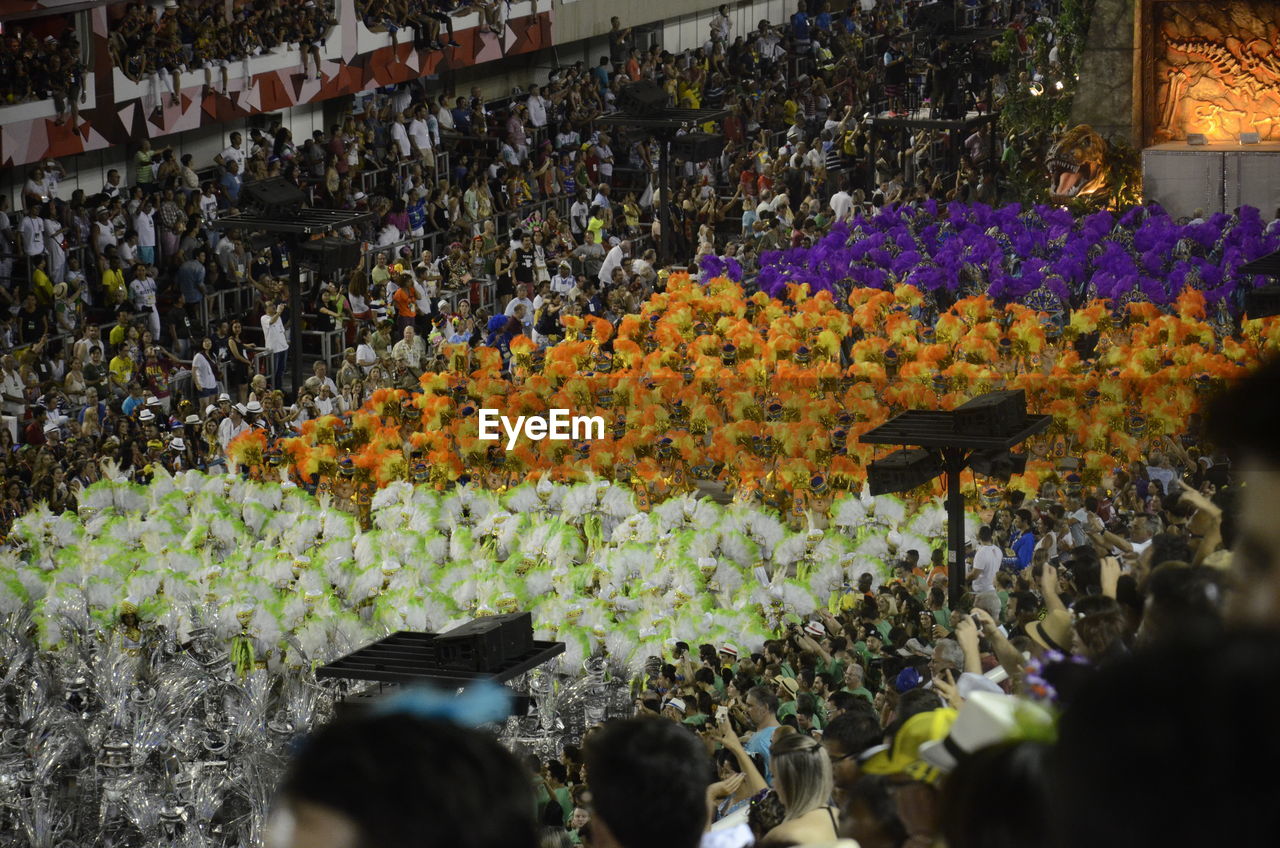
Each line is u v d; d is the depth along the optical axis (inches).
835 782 624.7
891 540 1930.4
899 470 1470.2
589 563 2020.2
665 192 3528.5
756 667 1508.4
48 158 3014.3
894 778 315.0
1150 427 2257.6
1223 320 2979.8
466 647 985.5
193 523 2132.1
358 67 3831.2
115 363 2650.1
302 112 3929.6
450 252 3348.9
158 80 3253.0
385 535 2022.6
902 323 2689.5
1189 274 3053.6
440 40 4057.6
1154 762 141.9
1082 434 2272.4
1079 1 3848.4
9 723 1708.9
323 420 2336.4
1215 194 3764.8
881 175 4138.8
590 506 2145.7
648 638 1774.1
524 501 2194.9
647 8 4857.3
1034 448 2282.2
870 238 3299.7
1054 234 3388.3
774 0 5482.3
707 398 2472.9
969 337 2591.0
